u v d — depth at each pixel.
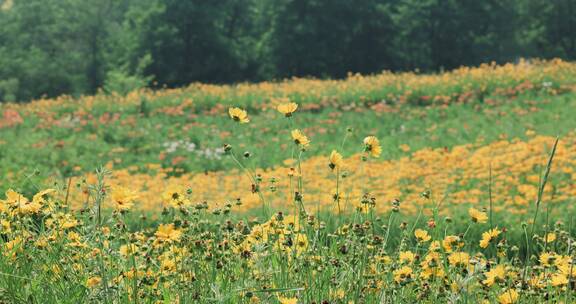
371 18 45.22
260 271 2.89
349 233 3.18
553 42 53.53
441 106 17.28
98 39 48.66
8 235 2.96
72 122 16.69
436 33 47.78
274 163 13.65
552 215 7.25
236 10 50.94
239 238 3.12
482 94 18.30
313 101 18.89
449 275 2.94
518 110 15.70
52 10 50.44
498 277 2.79
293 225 3.12
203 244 2.98
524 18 53.25
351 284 2.90
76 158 13.73
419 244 3.17
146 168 14.07
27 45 50.88
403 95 18.97
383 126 16.05
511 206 8.60
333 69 45.53
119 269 2.96
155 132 16.06
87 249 2.88
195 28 44.88
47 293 2.67
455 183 9.97
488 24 50.12
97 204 2.55
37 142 14.67
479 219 3.01
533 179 9.12
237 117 3.08
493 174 9.88
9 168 12.25
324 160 11.65
